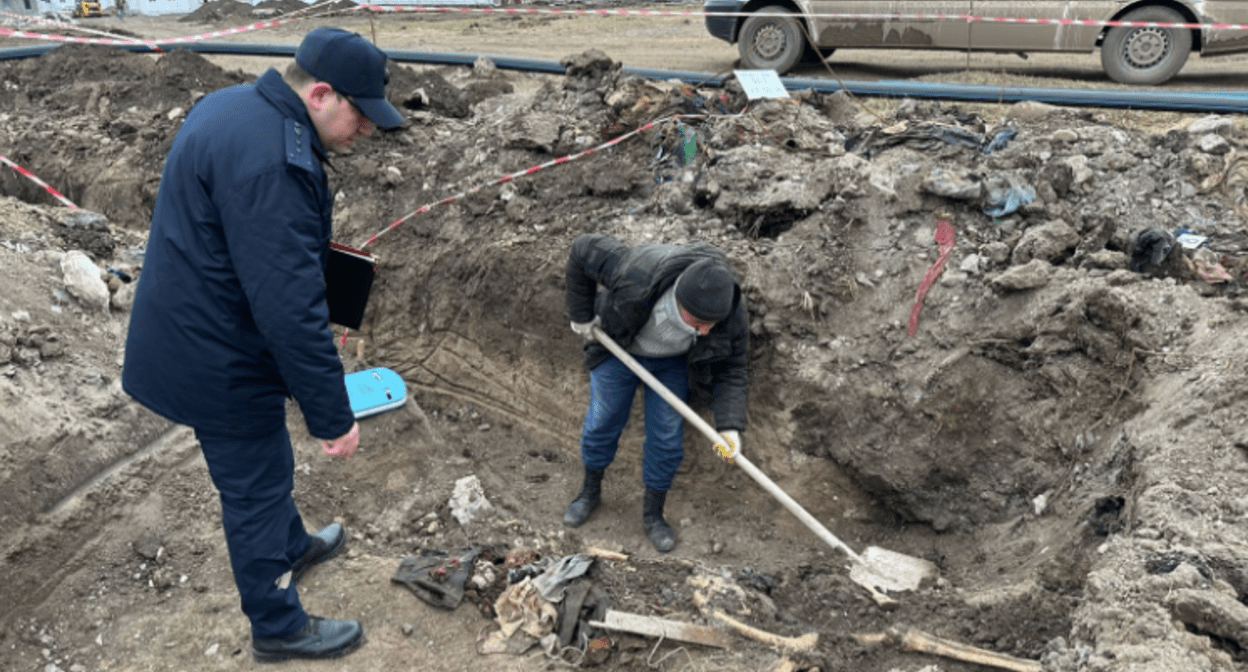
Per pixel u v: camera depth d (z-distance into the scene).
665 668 2.69
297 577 3.00
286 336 1.98
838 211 4.08
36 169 6.41
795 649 2.72
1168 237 3.54
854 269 3.93
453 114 6.25
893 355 3.69
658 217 4.32
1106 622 2.33
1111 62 7.54
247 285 1.96
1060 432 3.37
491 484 3.90
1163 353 3.19
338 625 2.71
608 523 3.76
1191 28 7.18
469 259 4.50
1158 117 6.14
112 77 7.71
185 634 2.75
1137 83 7.51
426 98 6.18
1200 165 4.11
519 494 3.94
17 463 2.84
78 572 2.88
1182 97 6.36
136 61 7.95
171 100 7.04
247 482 2.32
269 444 2.35
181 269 2.03
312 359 2.04
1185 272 3.49
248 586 2.44
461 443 4.35
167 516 3.11
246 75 7.67
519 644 2.77
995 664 2.61
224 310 2.07
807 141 4.62
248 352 2.15
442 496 3.57
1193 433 2.86
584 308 3.21
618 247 3.06
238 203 1.91
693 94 5.17
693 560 3.47
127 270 3.97
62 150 6.44
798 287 3.83
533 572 3.01
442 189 4.94
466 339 4.51
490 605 2.90
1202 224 3.94
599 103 5.26
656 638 2.76
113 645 2.72
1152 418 3.03
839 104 5.30
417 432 3.85
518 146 4.96
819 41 8.30
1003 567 3.19
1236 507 2.56
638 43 11.80
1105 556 2.66
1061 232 3.75
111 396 3.25
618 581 3.07
